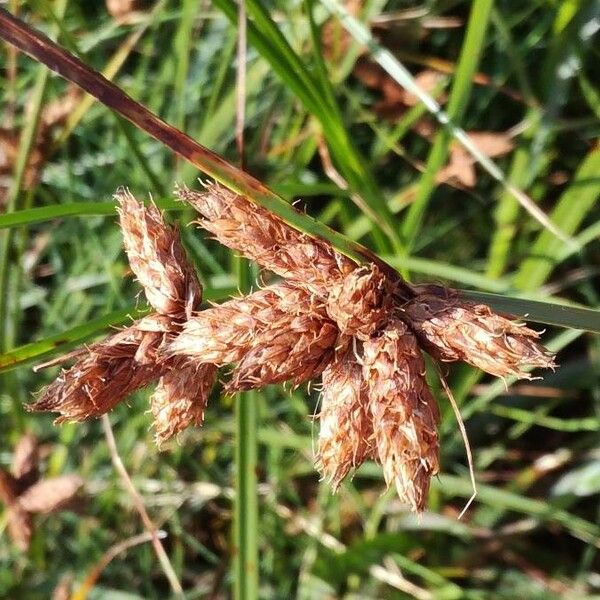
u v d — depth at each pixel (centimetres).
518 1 20
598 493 21
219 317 11
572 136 21
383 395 11
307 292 12
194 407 12
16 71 23
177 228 13
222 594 22
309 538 22
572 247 18
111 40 23
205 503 23
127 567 23
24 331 24
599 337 20
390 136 21
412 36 21
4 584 22
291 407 22
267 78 21
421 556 21
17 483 21
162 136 11
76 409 12
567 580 21
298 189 17
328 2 18
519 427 21
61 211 13
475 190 21
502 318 11
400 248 18
